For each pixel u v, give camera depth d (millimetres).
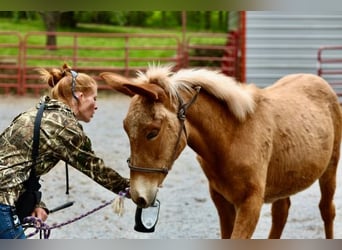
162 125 5344
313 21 21266
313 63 21453
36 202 5211
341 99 21484
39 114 5117
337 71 21406
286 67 21484
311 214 9570
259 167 6047
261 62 21453
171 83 5547
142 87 5211
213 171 6090
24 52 22094
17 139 5074
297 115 6730
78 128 5152
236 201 6066
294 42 21359
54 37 28203
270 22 21250
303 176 6785
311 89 7328
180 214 9461
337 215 9484
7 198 5008
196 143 5895
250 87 6500
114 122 17281
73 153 5152
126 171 12094
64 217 9258
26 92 23047
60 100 5352
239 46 22219
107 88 23750
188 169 12445
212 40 33188
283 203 7266
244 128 6051
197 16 40312
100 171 5254
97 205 9883
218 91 5852
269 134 6227
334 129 7516
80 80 5379
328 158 7184
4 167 5031
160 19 38938
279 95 6820
